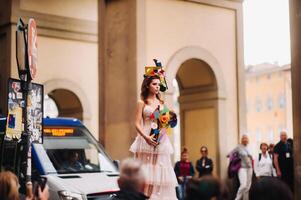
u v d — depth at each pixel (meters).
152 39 15.45
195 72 17.11
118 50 15.41
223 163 16.64
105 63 15.64
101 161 11.08
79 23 21.42
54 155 10.67
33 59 8.93
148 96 8.13
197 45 16.42
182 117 17.78
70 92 21.73
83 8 21.56
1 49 19.42
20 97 8.73
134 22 15.12
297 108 11.75
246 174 15.04
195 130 17.44
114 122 15.31
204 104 17.05
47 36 20.73
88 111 21.80
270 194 4.22
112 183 10.14
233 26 17.23
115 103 15.32
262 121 59.16
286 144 15.43
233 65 17.12
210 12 16.78
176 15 16.03
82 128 11.42
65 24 21.05
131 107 14.93
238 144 16.03
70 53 21.33
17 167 9.91
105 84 15.58
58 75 21.06
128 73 15.12
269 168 15.94
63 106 22.58
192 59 16.42
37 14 20.19
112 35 15.57
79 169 10.71
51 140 10.86
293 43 11.87
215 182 4.55
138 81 14.93
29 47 8.77
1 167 10.14
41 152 10.47
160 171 7.90
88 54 21.73
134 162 5.04
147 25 15.37
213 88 16.83
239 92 17.11
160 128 7.97
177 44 15.98
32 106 8.89
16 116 8.65
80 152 10.97
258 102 59.56
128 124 14.95
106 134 15.44
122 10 15.42
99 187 9.89
